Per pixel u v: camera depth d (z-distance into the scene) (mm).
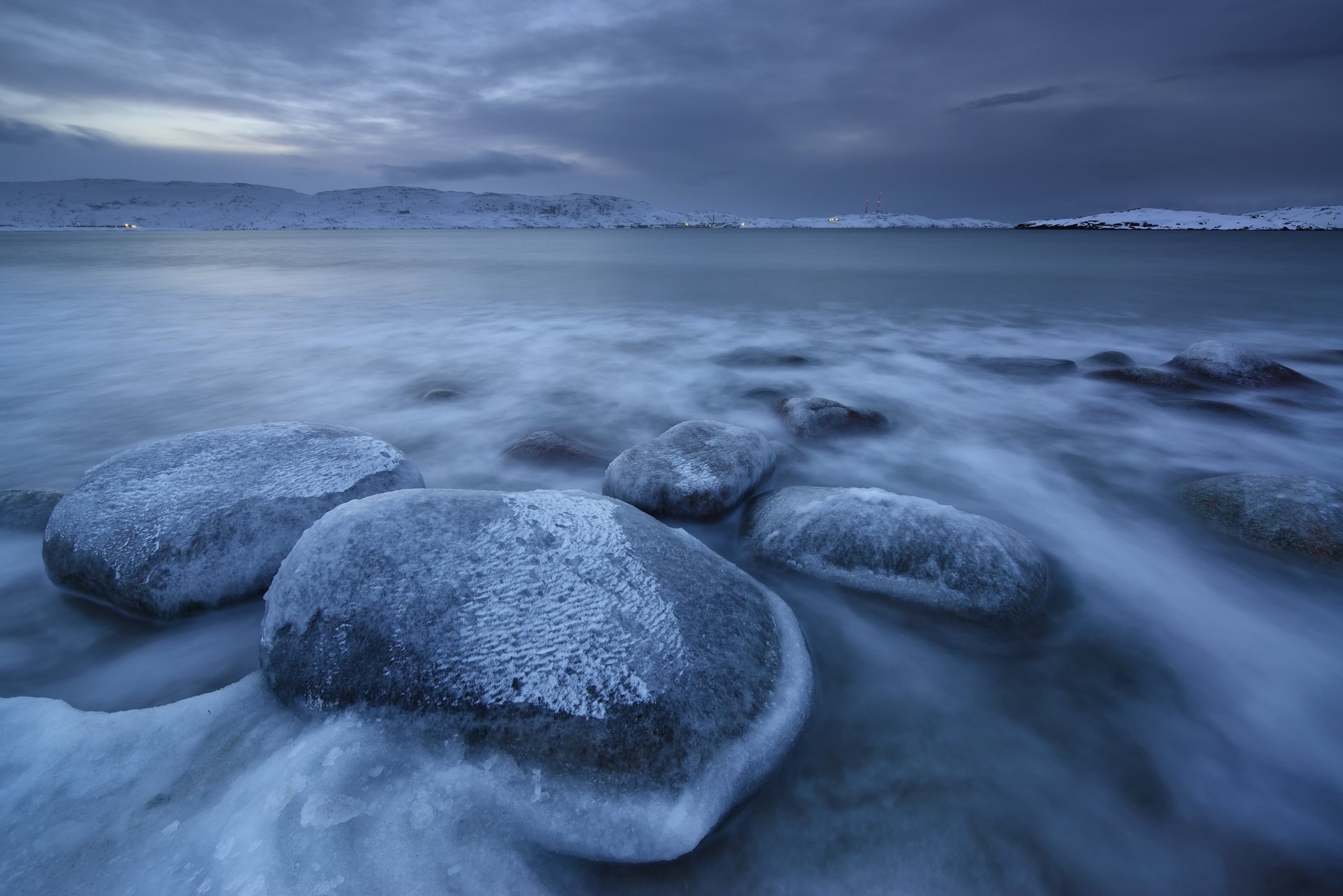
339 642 2184
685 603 2369
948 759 2314
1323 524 3506
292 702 2168
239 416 6367
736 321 11898
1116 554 3789
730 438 4273
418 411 6508
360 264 26797
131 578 2824
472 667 2084
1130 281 18344
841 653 2803
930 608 2979
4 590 3080
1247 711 2594
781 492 3729
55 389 7207
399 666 2111
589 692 2023
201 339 10062
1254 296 14820
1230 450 5387
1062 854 1993
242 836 1735
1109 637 3008
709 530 3744
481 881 1708
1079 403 6648
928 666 2754
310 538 2410
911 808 2105
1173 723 2523
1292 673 2801
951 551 3031
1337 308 12930
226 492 3062
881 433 5656
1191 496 4188
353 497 3201
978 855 1971
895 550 3082
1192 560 3650
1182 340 9914
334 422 6152
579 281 19141
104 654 2754
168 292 16062
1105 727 2498
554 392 7227
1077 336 10352
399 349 9438
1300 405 6312
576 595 2293
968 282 18406
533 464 4840
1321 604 3199
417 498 2557
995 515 4344
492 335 10562
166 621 2863
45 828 1788
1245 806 2189
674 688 2064
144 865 1680
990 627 2912
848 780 2189
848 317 12320
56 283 18031
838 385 7500
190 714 2180
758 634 2410
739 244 49250
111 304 13938
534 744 1941
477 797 1858
